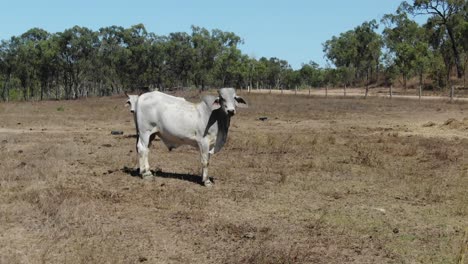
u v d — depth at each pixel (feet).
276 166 44.24
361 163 45.70
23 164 42.45
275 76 365.81
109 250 22.84
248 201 32.35
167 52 303.48
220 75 324.39
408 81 258.37
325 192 34.86
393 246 24.64
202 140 36.32
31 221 26.94
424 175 40.73
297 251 23.43
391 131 72.54
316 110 115.24
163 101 37.55
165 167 43.24
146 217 28.45
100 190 33.88
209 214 29.30
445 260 22.94
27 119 93.61
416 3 231.71
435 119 89.71
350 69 308.19
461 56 252.42
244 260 22.20
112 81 315.37
